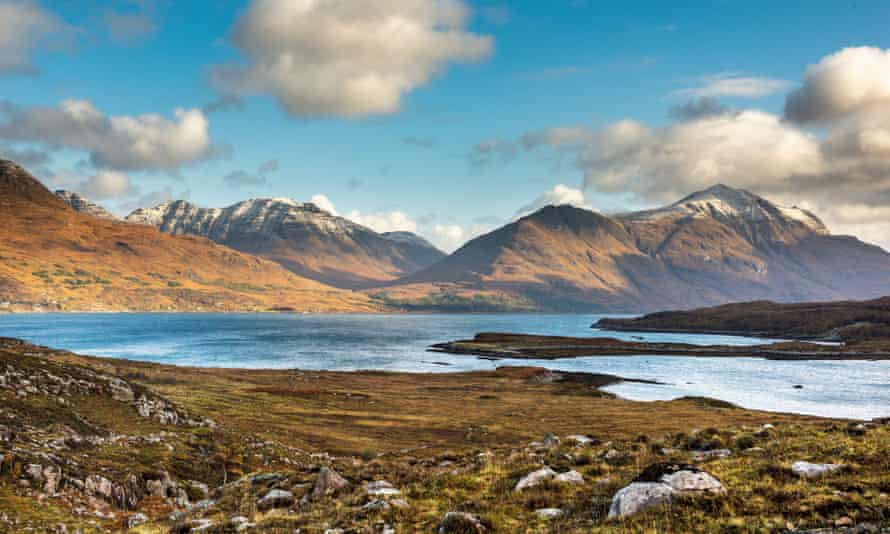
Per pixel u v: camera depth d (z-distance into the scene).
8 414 30.55
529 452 29.05
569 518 15.92
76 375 40.62
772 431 26.70
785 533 12.45
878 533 11.60
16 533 19.22
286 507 21.95
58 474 24.33
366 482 24.67
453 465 28.69
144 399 42.91
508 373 145.25
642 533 13.45
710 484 15.53
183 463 33.62
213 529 18.48
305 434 59.31
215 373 123.06
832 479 15.76
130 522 22.83
